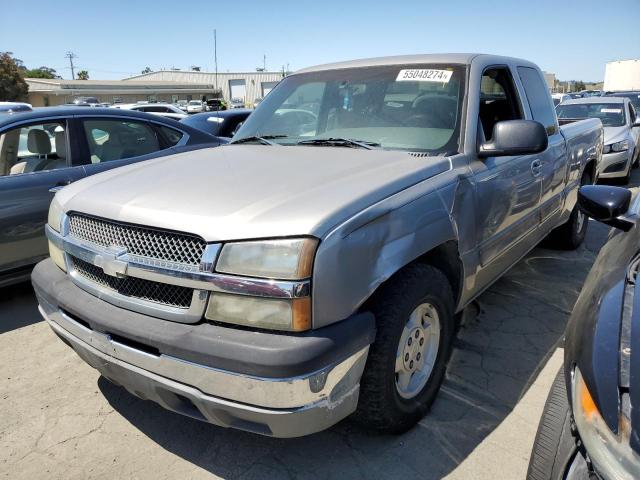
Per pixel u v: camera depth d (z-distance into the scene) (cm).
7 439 268
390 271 218
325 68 376
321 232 194
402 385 250
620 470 132
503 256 337
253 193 225
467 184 276
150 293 219
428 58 338
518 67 383
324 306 195
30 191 432
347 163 266
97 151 491
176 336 201
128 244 223
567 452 167
